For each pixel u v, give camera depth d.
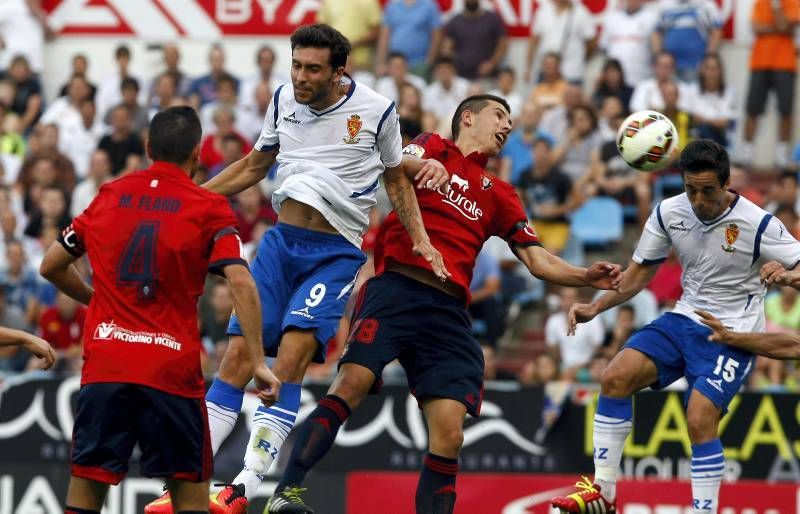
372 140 23.16
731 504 36.69
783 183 49.50
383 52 58.59
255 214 48.34
